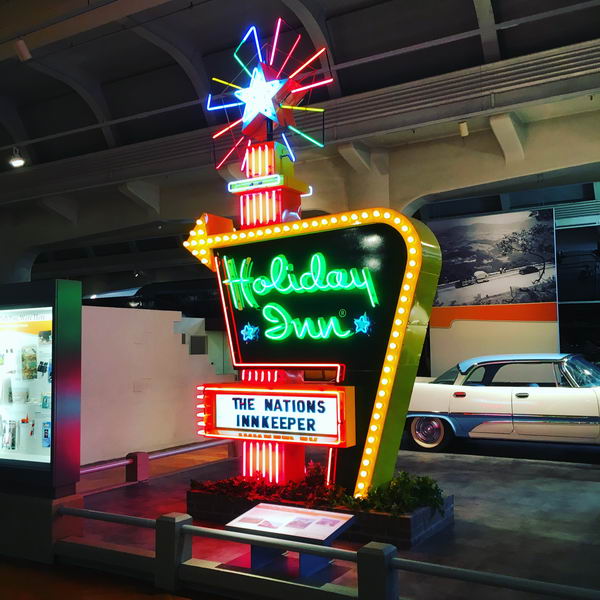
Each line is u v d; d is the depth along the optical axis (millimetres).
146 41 13789
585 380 9961
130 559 5426
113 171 15250
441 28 11797
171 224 16859
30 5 13328
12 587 5348
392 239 6461
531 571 5164
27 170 16609
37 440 6098
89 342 10766
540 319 13531
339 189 13812
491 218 14078
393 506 5941
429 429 10828
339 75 12844
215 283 22688
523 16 11086
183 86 14648
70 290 6090
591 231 16672
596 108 11250
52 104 16422
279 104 7680
